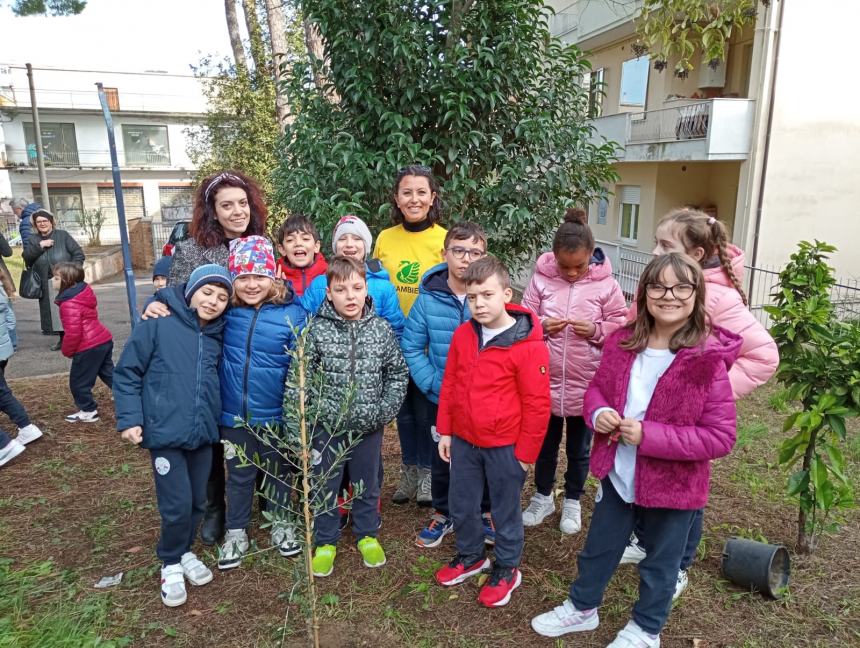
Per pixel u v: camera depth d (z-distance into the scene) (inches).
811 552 131.8
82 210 1230.3
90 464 180.2
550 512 145.7
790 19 397.4
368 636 107.3
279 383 123.4
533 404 110.3
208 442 119.5
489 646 105.0
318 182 195.0
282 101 398.3
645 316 97.7
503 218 200.2
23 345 345.4
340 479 125.7
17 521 147.3
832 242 439.5
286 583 122.5
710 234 104.9
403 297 148.6
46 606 114.6
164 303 119.1
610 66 601.6
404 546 135.6
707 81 499.5
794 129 416.5
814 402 126.6
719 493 162.1
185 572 122.1
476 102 192.1
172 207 1123.9
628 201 576.7
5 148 1164.5
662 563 97.8
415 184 141.4
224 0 517.0
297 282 145.9
